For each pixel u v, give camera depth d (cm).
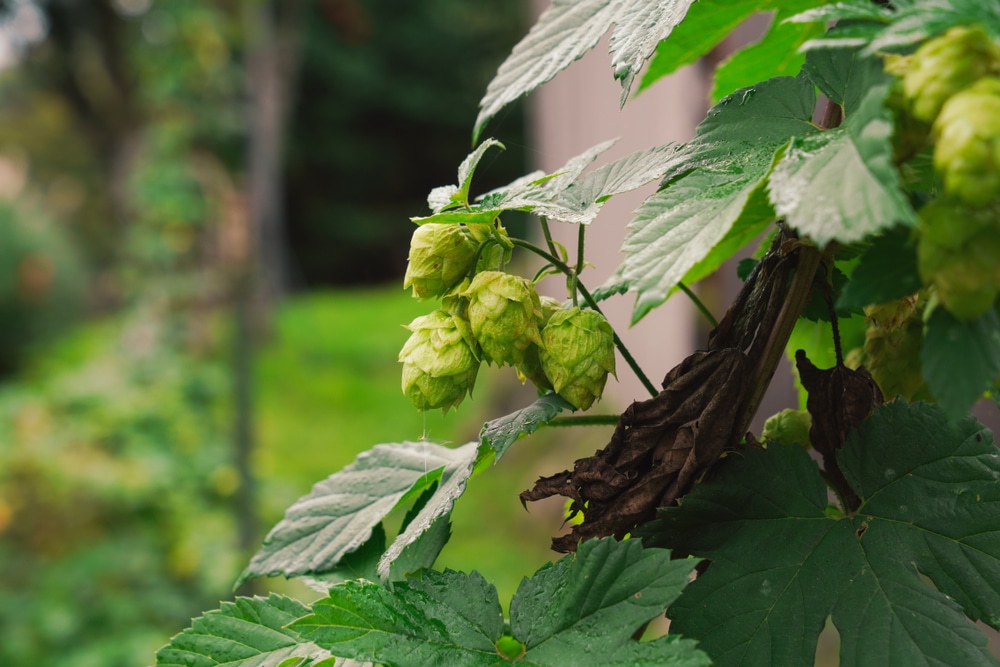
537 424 53
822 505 53
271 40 461
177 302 349
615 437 53
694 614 52
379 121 1011
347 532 61
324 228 987
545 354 55
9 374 499
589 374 54
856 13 44
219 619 58
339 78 953
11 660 208
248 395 279
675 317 233
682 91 211
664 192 48
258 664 56
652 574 50
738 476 53
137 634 215
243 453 271
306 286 981
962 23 42
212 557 246
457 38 1012
